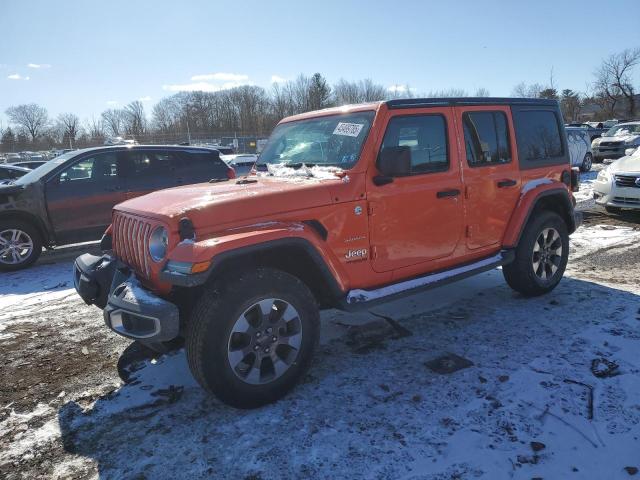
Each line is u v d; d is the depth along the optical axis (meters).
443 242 4.15
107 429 3.07
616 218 9.05
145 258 3.25
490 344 3.96
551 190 4.91
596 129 27.69
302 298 3.25
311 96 68.94
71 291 6.13
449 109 4.20
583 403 3.07
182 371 3.79
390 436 2.84
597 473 2.48
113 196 7.85
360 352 3.95
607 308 4.61
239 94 75.50
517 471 2.52
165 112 79.25
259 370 3.15
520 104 4.86
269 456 2.72
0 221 7.18
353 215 3.55
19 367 4.01
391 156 3.54
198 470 2.64
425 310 4.80
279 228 3.15
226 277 3.06
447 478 2.49
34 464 2.77
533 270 4.86
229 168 8.90
